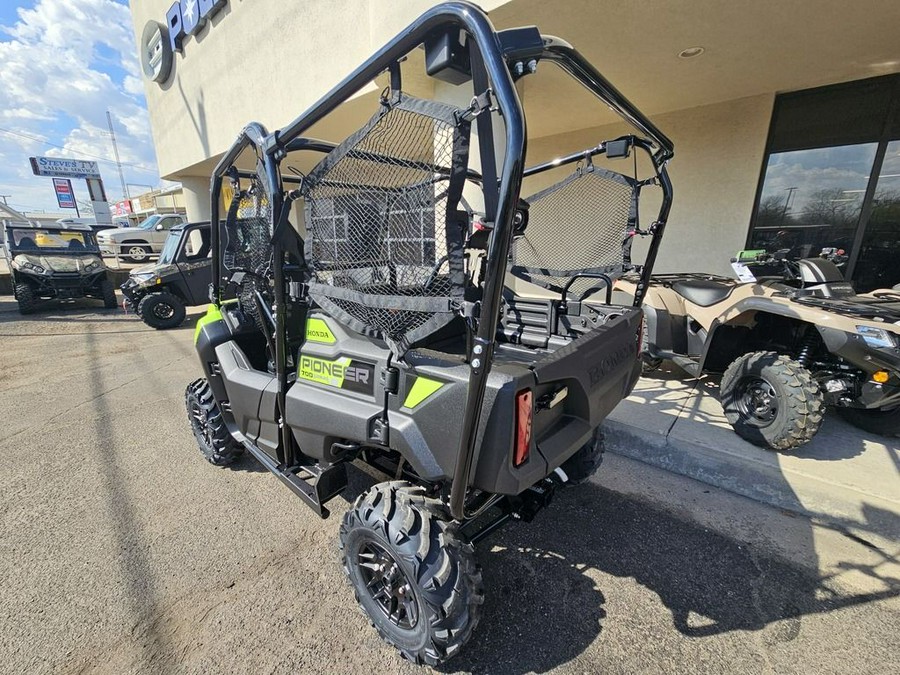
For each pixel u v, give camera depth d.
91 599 1.93
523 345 2.70
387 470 2.18
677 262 5.94
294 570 2.10
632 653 1.64
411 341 1.43
